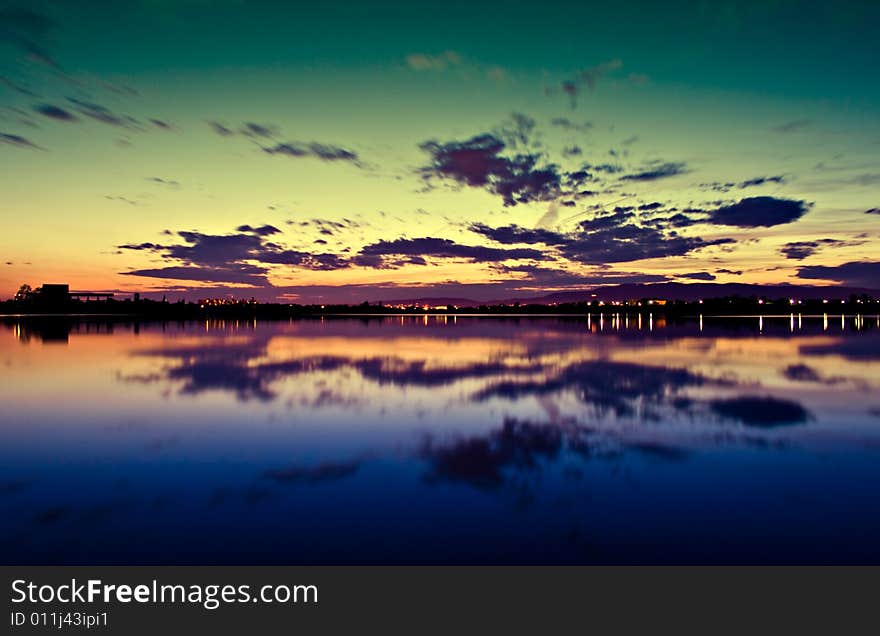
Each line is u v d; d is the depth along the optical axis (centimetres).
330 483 854
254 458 984
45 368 2280
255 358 2730
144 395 1625
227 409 1419
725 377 2011
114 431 1184
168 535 679
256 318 13162
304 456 997
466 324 8588
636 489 823
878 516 726
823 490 819
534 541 662
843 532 681
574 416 1334
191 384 1841
